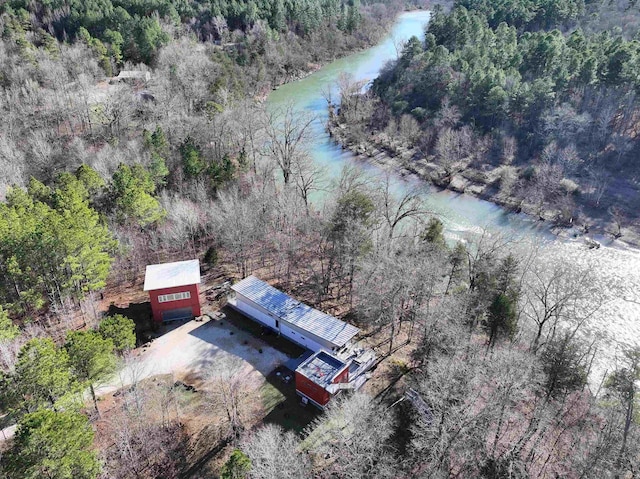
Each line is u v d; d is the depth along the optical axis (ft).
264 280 190.19
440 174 286.25
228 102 286.87
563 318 178.91
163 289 158.81
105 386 139.44
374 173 292.20
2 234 147.43
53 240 146.61
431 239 178.09
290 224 202.18
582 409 134.82
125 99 269.64
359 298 169.89
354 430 111.34
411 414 130.11
